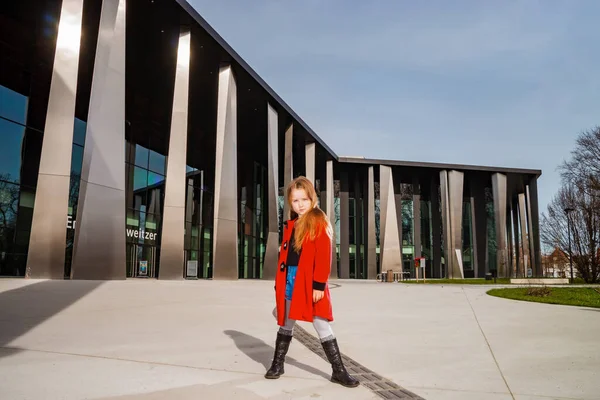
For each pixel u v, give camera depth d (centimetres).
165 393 322
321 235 361
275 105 3325
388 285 2500
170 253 2172
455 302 1166
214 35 2466
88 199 1686
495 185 5012
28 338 511
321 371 409
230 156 2623
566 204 4278
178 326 645
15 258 2064
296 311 360
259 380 369
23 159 2159
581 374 407
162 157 3188
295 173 5031
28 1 1967
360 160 4791
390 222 4700
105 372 376
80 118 2558
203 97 3186
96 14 2158
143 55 2614
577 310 973
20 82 2177
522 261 5203
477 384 372
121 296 1016
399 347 535
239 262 4053
